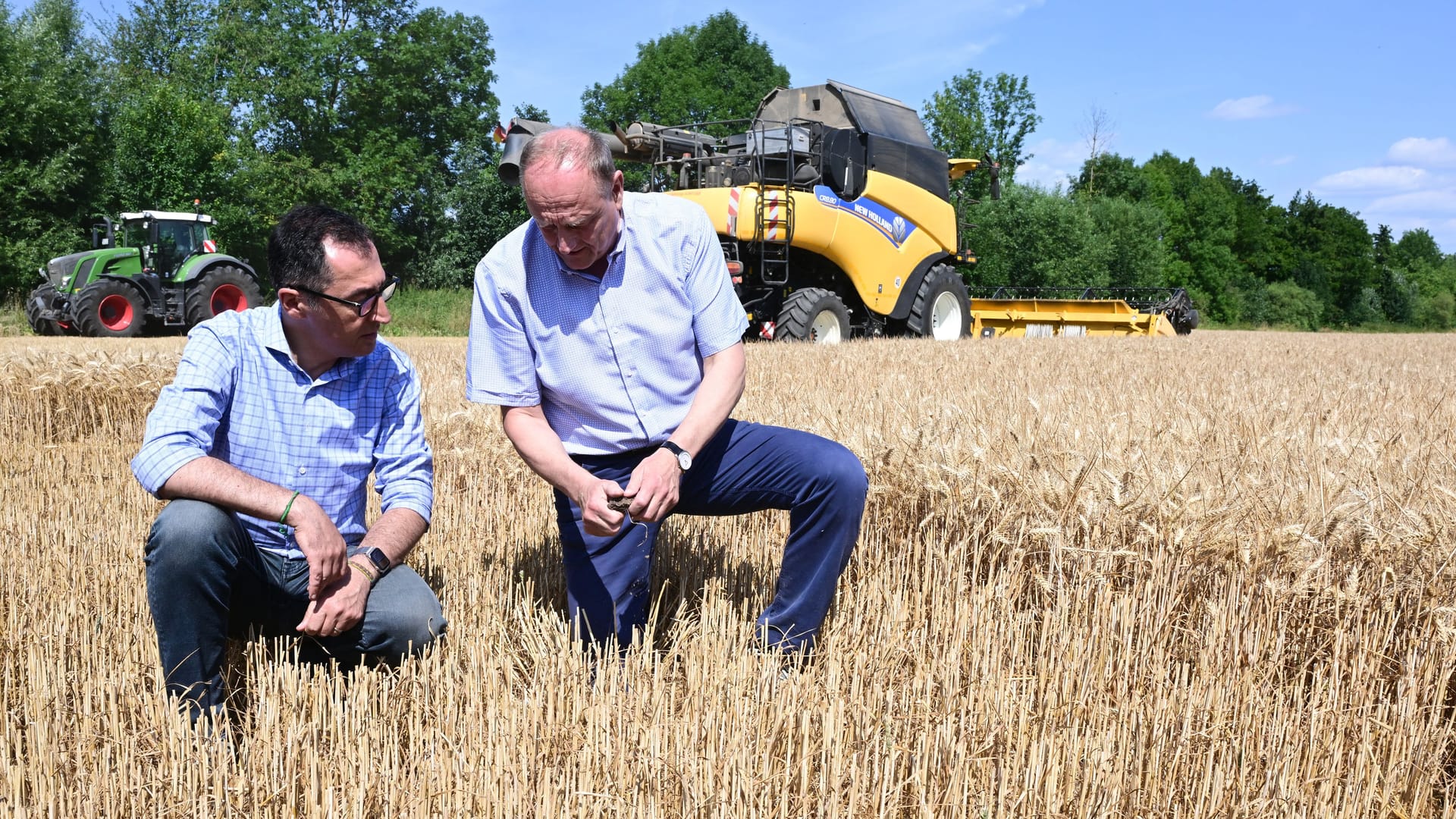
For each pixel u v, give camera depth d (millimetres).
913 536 3551
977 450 3598
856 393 6984
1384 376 9883
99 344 13477
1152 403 6578
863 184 14180
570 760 2043
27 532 3693
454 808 1918
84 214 26781
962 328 16453
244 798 1960
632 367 2688
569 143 2355
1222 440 4461
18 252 24078
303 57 35438
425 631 2635
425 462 2883
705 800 1939
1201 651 2693
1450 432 5227
